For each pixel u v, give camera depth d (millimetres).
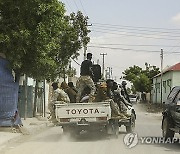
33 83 34875
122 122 17750
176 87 15977
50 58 18578
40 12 17297
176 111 14273
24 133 18234
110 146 13812
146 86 81750
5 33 17219
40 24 17438
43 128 22344
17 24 17375
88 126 15484
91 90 16484
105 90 16250
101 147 13523
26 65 18359
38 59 18031
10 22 17391
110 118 15570
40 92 30531
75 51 28938
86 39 31297
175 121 14469
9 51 17406
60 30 19297
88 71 16672
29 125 22062
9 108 18078
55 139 16250
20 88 25859
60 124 15453
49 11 17594
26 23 17547
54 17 17891
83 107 15336
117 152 12312
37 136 17641
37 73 18734
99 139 16078
